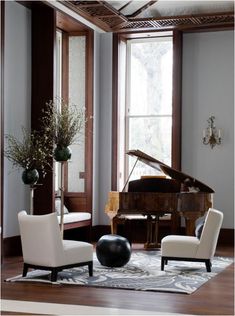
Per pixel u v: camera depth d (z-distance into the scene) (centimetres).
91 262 679
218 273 714
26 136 891
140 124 1102
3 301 550
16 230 869
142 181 953
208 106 1059
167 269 738
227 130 1048
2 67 802
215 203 1050
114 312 511
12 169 858
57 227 636
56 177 1048
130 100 1109
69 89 1062
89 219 1034
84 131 1051
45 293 588
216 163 1052
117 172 1087
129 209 838
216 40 1056
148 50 1098
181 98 1072
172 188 948
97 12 966
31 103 909
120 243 741
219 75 1054
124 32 1082
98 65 1091
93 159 1068
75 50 1059
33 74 910
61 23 998
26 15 902
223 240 1038
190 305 540
